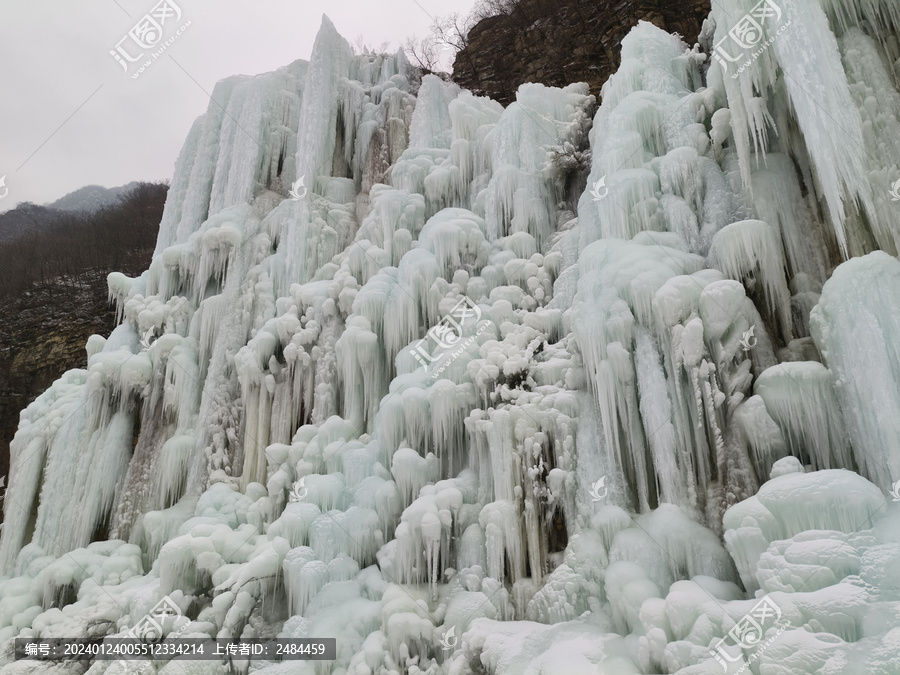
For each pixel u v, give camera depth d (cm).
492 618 712
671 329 736
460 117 1426
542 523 775
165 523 1030
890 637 405
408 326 1066
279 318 1168
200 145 1638
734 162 873
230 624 784
